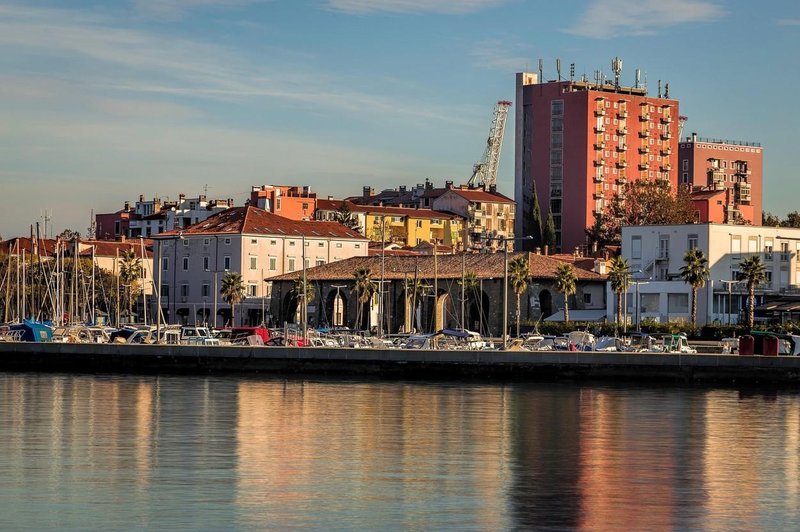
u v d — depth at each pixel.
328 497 77.25
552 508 74.56
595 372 157.88
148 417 119.88
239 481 82.69
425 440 104.06
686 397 140.88
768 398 140.12
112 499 76.12
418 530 68.56
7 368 179.50
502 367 161.12
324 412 124.62
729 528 69.69
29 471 86.25
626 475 86.62
